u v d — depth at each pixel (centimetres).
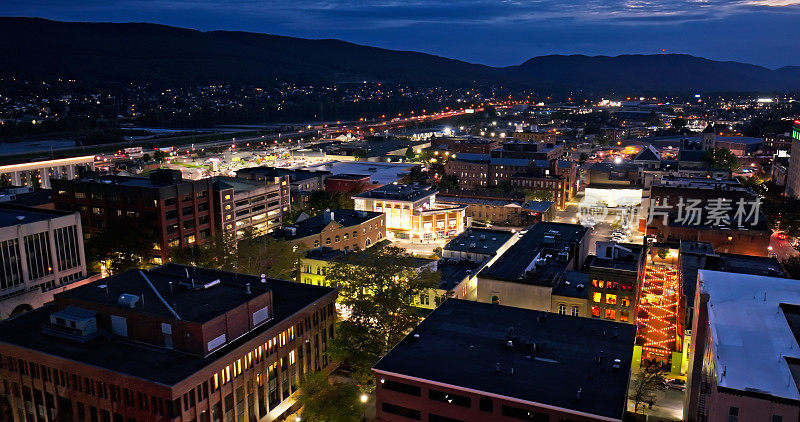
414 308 9644
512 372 6788
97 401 7325
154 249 15288
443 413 6650
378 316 9312
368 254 12138
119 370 7162
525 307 10662
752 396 5447
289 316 8775
